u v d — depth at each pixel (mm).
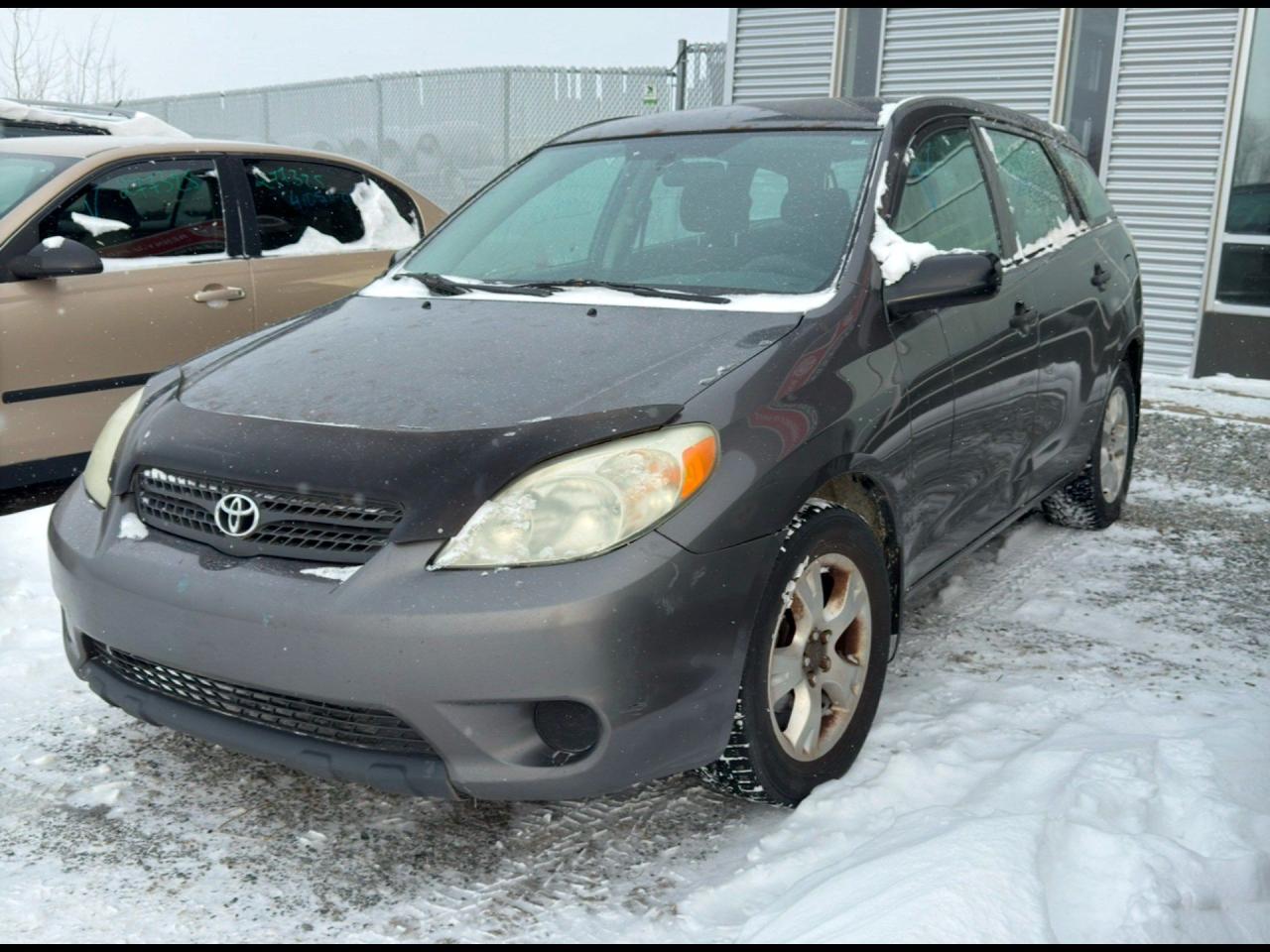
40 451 4762
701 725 2350
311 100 14805
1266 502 5391
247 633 2293
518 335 2842
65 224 4910
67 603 2639
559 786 2252
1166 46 8812
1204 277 8820
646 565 2230
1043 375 3801
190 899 2328
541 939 2209
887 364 2855
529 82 12938
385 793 2736
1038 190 4234
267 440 2473
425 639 2180
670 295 3000
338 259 5836
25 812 2639
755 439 2441
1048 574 4316
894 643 3049
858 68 10547
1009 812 2441
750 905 2285
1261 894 2145
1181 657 3516
